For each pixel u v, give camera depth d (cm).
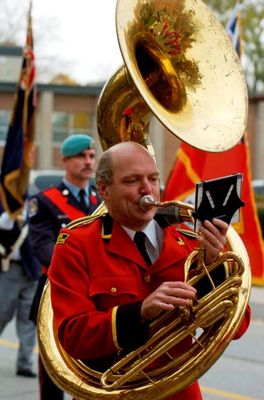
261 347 1819
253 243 1597
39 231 1153
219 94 653
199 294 610
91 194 1195
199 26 667
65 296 614
